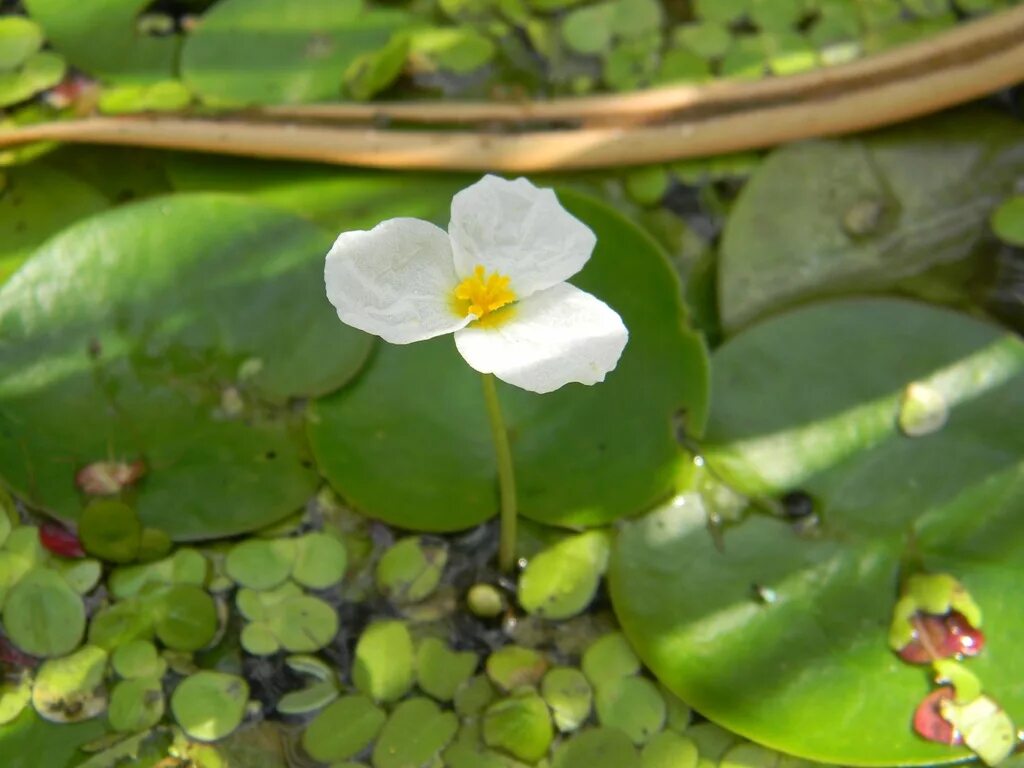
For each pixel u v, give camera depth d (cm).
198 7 41
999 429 37
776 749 36
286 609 37
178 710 37
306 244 38
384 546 38
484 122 40
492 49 41
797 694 37
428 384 38
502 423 36
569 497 37
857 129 40
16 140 39
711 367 38
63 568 37
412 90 40
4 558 37
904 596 37
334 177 39
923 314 38
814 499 37
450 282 35
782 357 38
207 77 40
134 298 38
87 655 37
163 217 38
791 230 39
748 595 37
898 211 39
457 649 37
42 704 36
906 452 37
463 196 35
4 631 37
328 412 38
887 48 41
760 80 40
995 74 39
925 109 40
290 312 38
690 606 37
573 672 37
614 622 37
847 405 38
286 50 40
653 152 39
